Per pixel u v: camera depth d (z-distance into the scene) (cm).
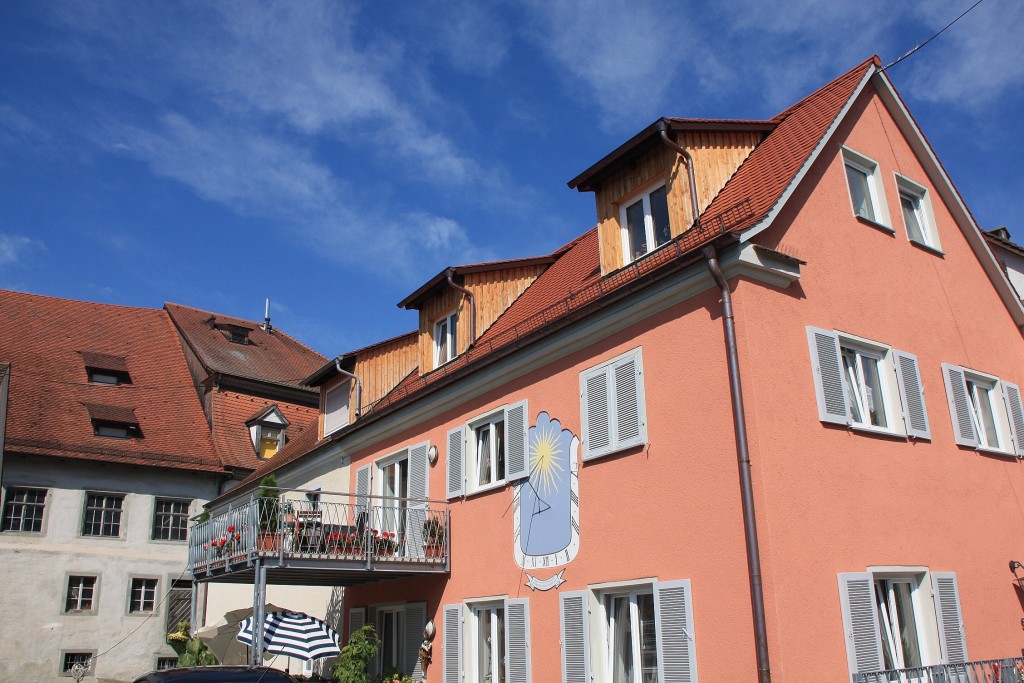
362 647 1341
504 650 1181
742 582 847
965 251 1294
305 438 2364
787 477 869
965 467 1093
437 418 1469
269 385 3095
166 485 2670
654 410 1000
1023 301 1377
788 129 1181
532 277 1664
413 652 1388
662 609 930
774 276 950
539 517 1162
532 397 1223
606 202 1240
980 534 1066
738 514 865
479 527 1293
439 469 1429
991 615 1028
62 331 3067
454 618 1300
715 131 1150
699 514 912
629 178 1201
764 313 926
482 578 1259
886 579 942
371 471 1658
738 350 901
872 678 843
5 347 2827
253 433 2909
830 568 866
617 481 1036
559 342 1169
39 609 2378
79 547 2483
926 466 1031
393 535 1356
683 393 963
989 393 1231
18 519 2419
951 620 963
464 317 1557
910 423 1033
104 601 2480
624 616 1016
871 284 1078
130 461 2583
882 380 1052
